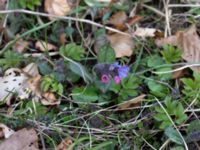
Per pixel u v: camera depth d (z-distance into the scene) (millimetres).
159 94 356
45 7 410
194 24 400
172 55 375
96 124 344
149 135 337
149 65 371
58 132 336
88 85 357
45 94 356
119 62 381
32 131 329
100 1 414
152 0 426
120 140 336
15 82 361
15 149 321
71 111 349
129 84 355
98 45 387
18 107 353
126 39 392
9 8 402
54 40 395
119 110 352
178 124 339
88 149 315
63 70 364
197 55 381
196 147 331
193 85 355
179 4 421
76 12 406
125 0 417
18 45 389
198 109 350
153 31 399
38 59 377
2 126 333
